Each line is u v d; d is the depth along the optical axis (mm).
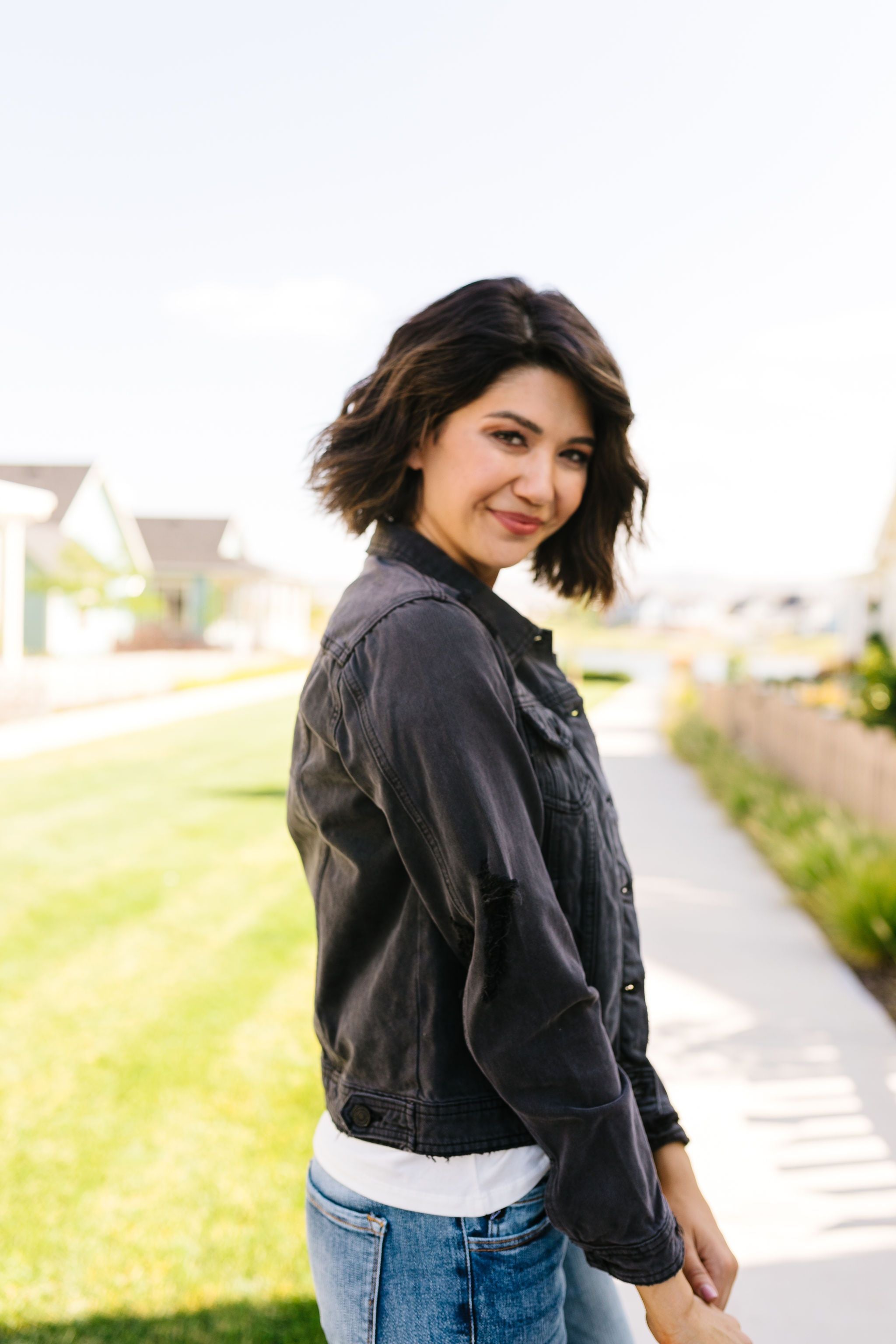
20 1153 3039
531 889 903
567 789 1084
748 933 5328
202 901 5871
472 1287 1020
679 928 5410
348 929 1071
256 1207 2775
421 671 928
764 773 10836
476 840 893
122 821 8352
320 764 1048
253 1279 2479
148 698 21734
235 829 8023
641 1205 915
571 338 1093
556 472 1146
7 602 17656
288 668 33219
